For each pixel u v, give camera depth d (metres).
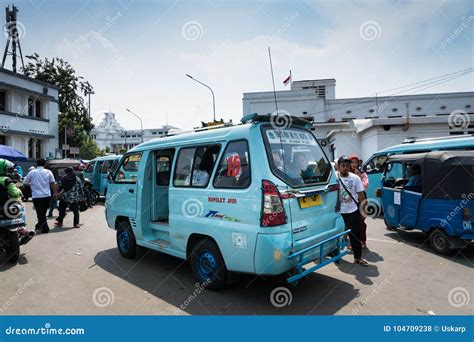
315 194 3.88
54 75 30.20
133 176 5.49
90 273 4.89
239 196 3.60
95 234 7.66
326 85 44.06
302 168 3.94
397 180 7.36
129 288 4.29
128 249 5.59
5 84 19.20
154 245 5.02
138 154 5.51
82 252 6.08
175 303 3.81
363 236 6.11
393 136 16.84
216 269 3.93
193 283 4.43
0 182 5.43
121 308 3.72
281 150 3.78
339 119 37.69
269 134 3.76
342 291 4.08
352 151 20.62
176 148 4.69
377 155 9.98
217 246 3.92
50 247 6.46
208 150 4.19
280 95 38.25
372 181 9.87
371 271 4.83
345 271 4.83
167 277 4.68
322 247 3.71
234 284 4.29
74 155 27.81
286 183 3.55
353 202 5.17
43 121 22.08
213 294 4.00
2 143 19.59
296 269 3.50
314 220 3.79
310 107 37.41
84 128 33.41
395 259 5.45
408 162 6.59
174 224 4.48
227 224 3.70
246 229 3.48
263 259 3.32
